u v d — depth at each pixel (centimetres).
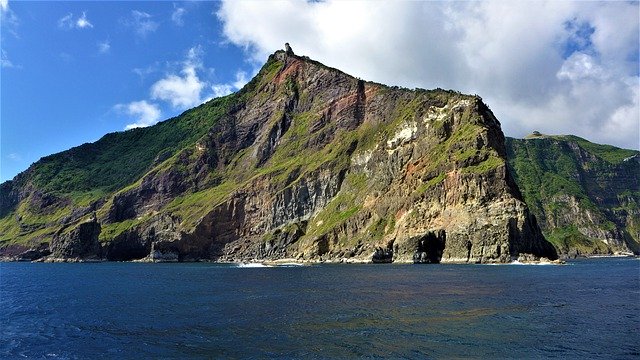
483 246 16288
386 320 5244
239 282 10419
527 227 16450
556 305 6184
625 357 3791
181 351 4172
